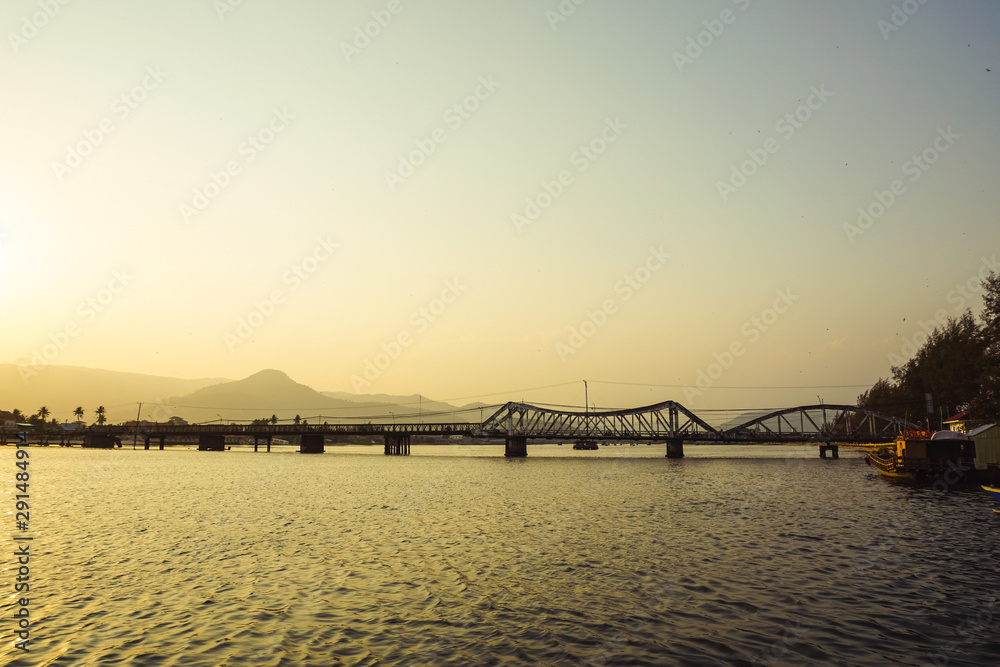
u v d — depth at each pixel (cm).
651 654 1719
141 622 1991
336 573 2677
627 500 5794
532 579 2567
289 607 2161
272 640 1831
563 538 3584
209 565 2830
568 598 2277
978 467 7294
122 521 4234
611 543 3409
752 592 2348
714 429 17025
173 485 7244
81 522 4175
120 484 7344
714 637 1853
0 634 1873
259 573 2673
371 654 1725
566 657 1700
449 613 2094
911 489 7025
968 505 5353
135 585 2456
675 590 2380
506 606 2175
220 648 1766
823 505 5356
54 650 1744
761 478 9000
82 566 2797
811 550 3188
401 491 6700
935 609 2122
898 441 8081
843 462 14575
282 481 8006
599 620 2016
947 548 3244
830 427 16800
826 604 2183
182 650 1747
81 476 8638
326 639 1842
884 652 1730
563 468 11881
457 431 16888
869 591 2356
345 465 12412
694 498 5991
